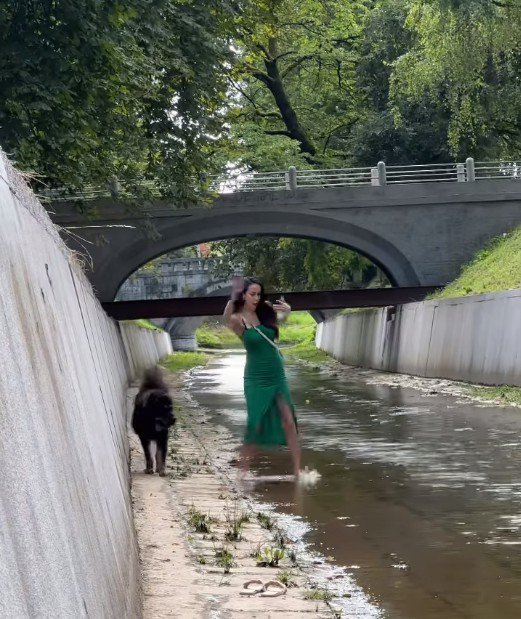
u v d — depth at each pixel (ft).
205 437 63.93
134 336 168.96
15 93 69.46
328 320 232.32
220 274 207.51
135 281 282.97
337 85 192.65
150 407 44.75
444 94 161.68
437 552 27.91
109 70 75.82
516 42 122.83
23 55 70.03
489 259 137.49
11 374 10.93
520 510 34.04
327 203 149.07
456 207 150.10
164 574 24.99
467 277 138.00
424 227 150.30
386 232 149.89
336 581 24.89
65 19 70.23
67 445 14.78
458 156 167.53
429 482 40.98
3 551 8.39
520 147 163.32
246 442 41.14
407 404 86.58
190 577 24.77
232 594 23.24
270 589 23.71
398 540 29.73
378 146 179.22
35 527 9.89
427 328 125.70
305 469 46.16
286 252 196.24
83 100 75.51
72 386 18.83
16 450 10.00
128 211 104.27
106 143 84.48
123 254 145.48
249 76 181.98
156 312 139.13
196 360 238.48
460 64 125.70
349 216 149.59
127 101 84.38
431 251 150.41
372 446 55.11
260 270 199.21
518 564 26.23
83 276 45.57
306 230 149.89
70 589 11.09
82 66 73.15
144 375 46.57
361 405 87.51
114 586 16.16
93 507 16.34
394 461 48.21
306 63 189.16
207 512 34.91
